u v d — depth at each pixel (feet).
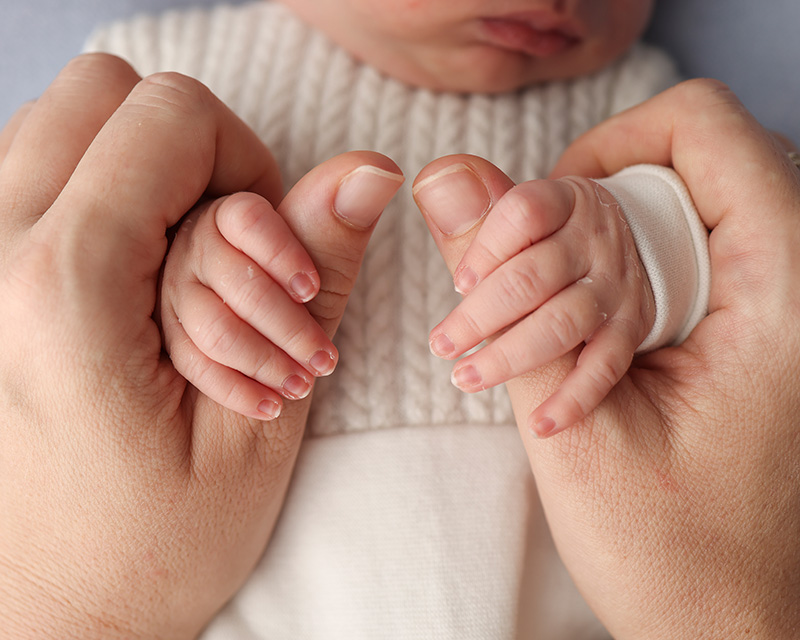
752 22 1.41
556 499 1.11
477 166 1.09
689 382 1.11
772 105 1.41
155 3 1.42
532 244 1.06
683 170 1.14
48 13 1.43
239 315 1.06
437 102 1.28
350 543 1.17
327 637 1.17
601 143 1.20
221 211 1.07
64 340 1.06
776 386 1.10
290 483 1.19
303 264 1.06
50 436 1.08
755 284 1.10
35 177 1.13
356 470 1.18
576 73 1.31
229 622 1.18
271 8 1.33
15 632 1.12
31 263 1.07
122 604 1.11
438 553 1.17
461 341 1.06
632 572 1.10
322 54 1.29
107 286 1.07
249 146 1.15
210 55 1.30
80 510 1.09
